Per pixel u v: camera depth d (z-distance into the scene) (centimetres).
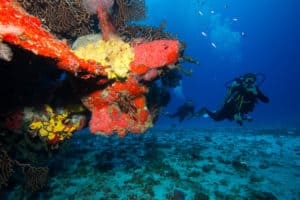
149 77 399
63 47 316
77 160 798
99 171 714
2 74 369
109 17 435
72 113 463
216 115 1012
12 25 256
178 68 441
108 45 404
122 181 662
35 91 429
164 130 1636
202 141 1194
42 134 425
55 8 484
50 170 707
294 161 888
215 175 727
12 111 406
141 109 427
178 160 828
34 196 589
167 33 541
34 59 344
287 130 1611
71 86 430
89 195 594
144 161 800
